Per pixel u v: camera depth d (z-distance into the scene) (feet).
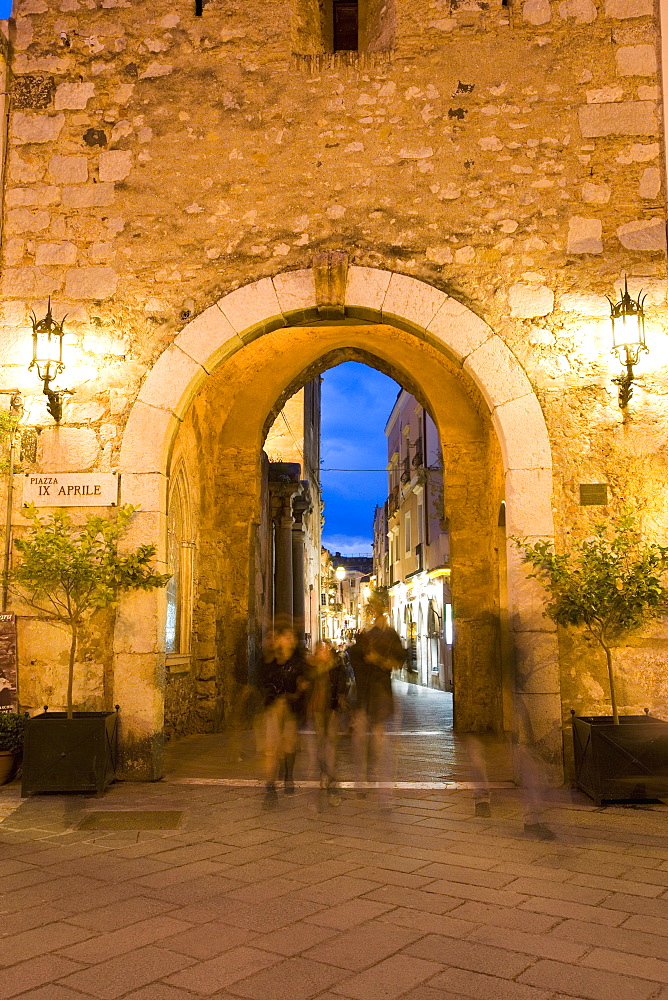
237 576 39.88
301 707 21.34
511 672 20.01
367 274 24.52
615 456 23.29
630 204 24.36
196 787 21.91
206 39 26.07
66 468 24.36
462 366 24.52
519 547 22.85
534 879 13.76
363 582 183.52
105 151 25.80
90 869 14.29
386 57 25.55
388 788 21.63
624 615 21.06
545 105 24.90
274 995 9.34
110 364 24.79
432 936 11.13
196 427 35.78
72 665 21.58
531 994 9.40
